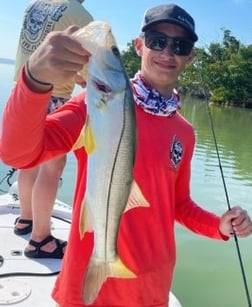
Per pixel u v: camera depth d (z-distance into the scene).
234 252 2.04
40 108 0.49
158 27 0.67
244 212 0.72
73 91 1.05
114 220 0.52
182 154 0.70
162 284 0.66
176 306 0.91
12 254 1.05
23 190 1.11
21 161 0.52
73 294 0.61
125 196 0.51
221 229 0.73
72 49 0.46
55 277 0.97
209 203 2.81
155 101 0.66
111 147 0.49
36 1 1.10
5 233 1.15
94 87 0.48
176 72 0.69
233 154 4.67
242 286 1.73
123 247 0.62
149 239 0.64
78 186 0.63
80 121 0.59
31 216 1.15
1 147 0.52
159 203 0.65
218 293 1.67
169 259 0.66
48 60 0.46
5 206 1.30
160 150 0.65
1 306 0.84
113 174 0.50
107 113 0.48
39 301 0.88
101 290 0.61
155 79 0.68
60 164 1.01
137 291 0.62
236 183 3.36
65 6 1.04
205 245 2.10
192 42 0.68
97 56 0.47
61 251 1.05
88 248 0.61
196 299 1.61
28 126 0.49
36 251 1.04
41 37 1.05
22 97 0.48
